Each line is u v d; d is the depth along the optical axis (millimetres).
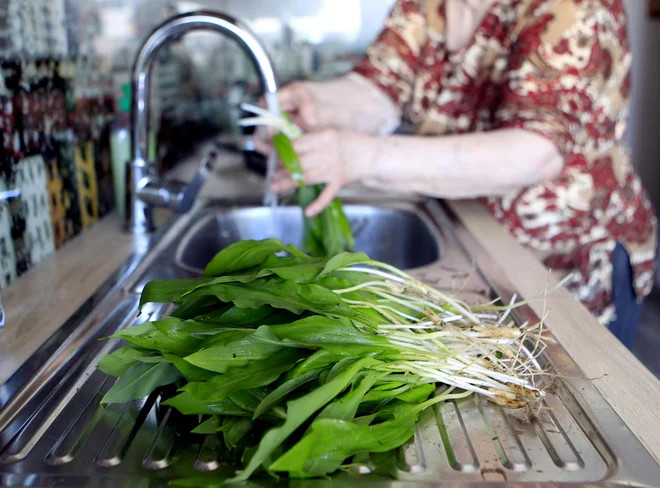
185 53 2072
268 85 1056
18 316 784
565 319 782
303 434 524
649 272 1374
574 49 1018
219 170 1724
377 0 2240
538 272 936
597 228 1258
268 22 2244
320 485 488
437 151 981
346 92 1383
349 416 520
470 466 517
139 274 915
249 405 532
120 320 765
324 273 641
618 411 588
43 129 963
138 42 1568
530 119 992
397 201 1355
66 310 802
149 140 1100
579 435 562
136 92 1040
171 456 526
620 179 1272
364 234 1337
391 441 518
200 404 534
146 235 1117
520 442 551
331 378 536
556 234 1245
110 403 601
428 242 1191
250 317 614
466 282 897
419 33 1400
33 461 519
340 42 2287
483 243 1066
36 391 616
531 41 1034
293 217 1338
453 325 707
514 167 981
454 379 607
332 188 1015
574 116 1026
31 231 939
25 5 899
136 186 1094
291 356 553
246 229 1318
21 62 892
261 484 488
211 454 528
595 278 1289
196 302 647
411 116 1464
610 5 1083
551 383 643
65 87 1044
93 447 539
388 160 986
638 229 1317
